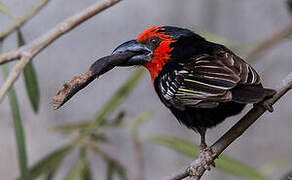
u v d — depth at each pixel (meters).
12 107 7.45
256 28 13.54
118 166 9.09
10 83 6.35
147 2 13.65
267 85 13.39
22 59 6.51
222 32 13.65
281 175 12.08
